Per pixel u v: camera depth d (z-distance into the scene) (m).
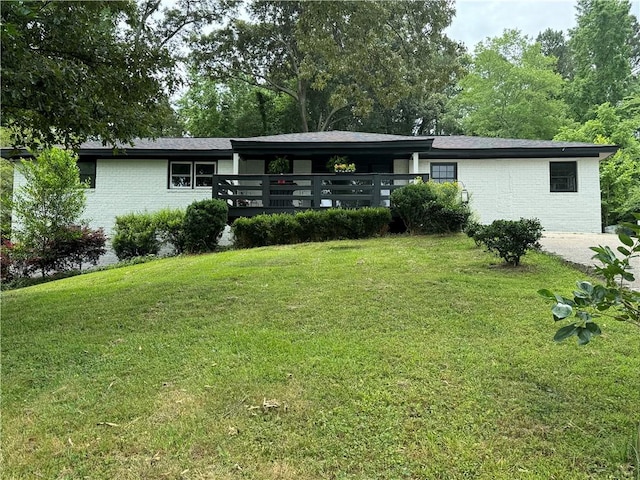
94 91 5.70
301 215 9.95
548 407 2.60
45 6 5.34
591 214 13.31
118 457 2.29
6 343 4.07
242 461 2.21
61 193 10.77
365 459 2.20
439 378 3.01
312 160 13.79
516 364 3.19
